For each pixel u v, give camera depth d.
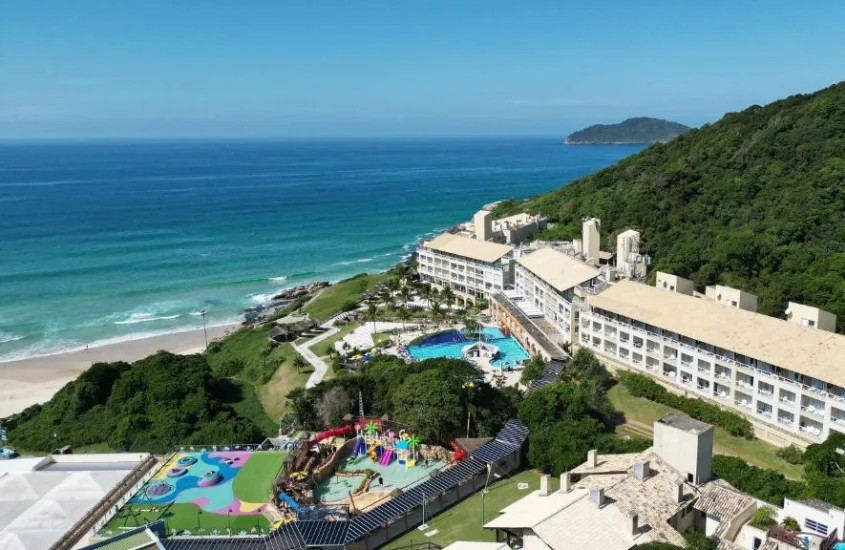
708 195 188.50
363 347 145.62
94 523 80.75
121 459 99.00
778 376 89.12
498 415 99.00
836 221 154.12
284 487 83.69
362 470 90.19
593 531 57.00
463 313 167.25
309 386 126.81
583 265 138.12
